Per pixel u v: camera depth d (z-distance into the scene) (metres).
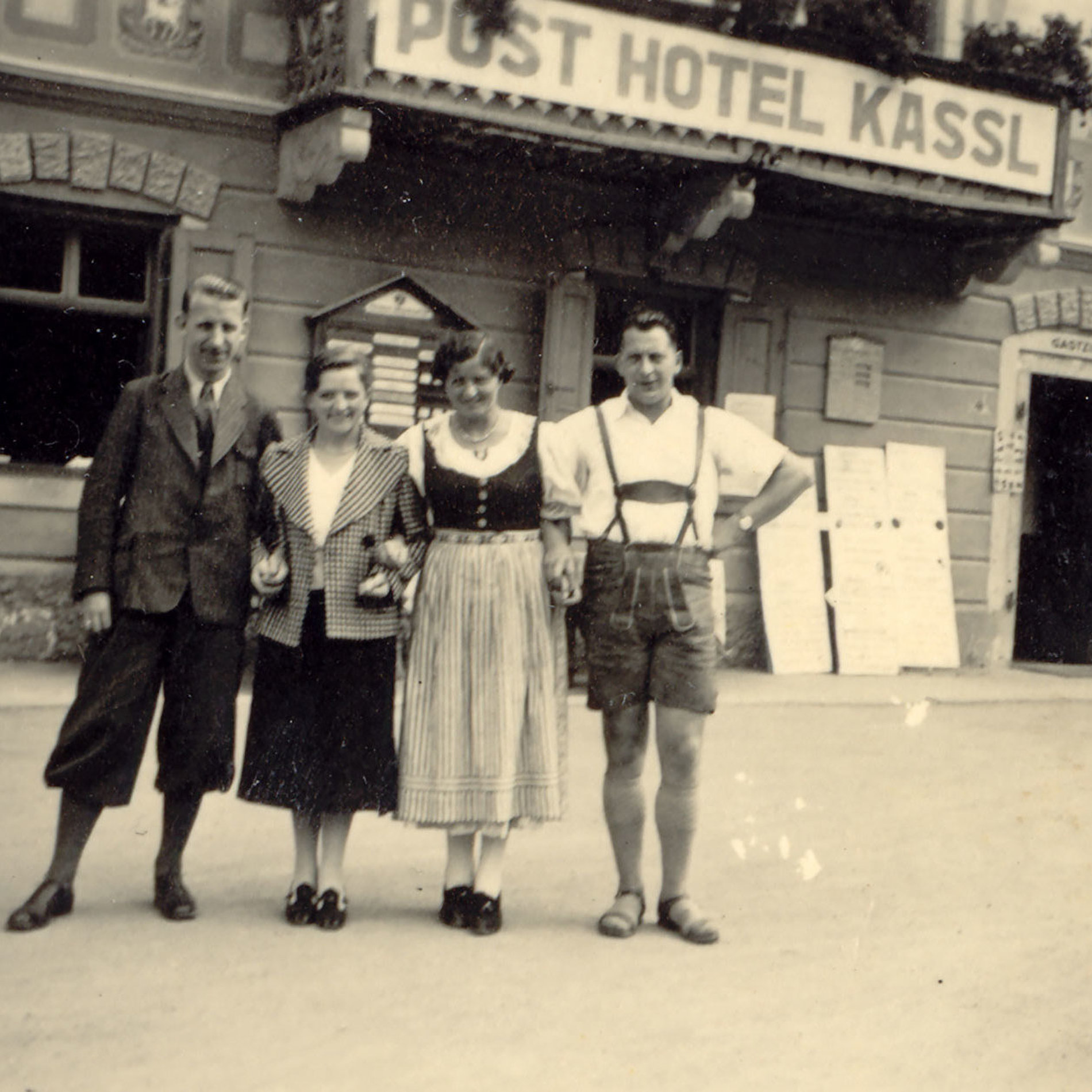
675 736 4.25
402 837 5.35
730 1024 3.53
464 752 4.18
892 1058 3.37
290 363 9.38
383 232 9.60
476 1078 3.11
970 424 11.88
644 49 8.96
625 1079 3.15
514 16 8.55
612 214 10.23
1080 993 3.90
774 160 9.43
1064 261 12.22
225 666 4.13
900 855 5.39
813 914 4.56
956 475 11.85
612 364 10.55
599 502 4.29
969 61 10.18
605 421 4.29
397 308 9.47
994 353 11.95
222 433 4.13
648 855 5.24
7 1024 3.27
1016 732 8.56
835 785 6.64
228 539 4.12
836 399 11.23
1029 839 5.73
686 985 3.82
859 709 9.21
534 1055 3.26
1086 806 6.40
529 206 10.01
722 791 6.36
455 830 4.19
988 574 11.99
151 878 4.57
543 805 4.21
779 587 10.96
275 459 4.21
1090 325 12.29
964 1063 3.36
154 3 8.89
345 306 9.33
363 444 4.25
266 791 4.13
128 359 9.23
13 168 8.63
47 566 8.99
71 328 9.10
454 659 4.19
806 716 8.77
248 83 9.12
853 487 11.33
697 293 10.75
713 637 4.30
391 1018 3.44
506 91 8.63
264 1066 3.11
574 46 8.78
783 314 11.04
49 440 9.11
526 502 4.23
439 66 8.47
